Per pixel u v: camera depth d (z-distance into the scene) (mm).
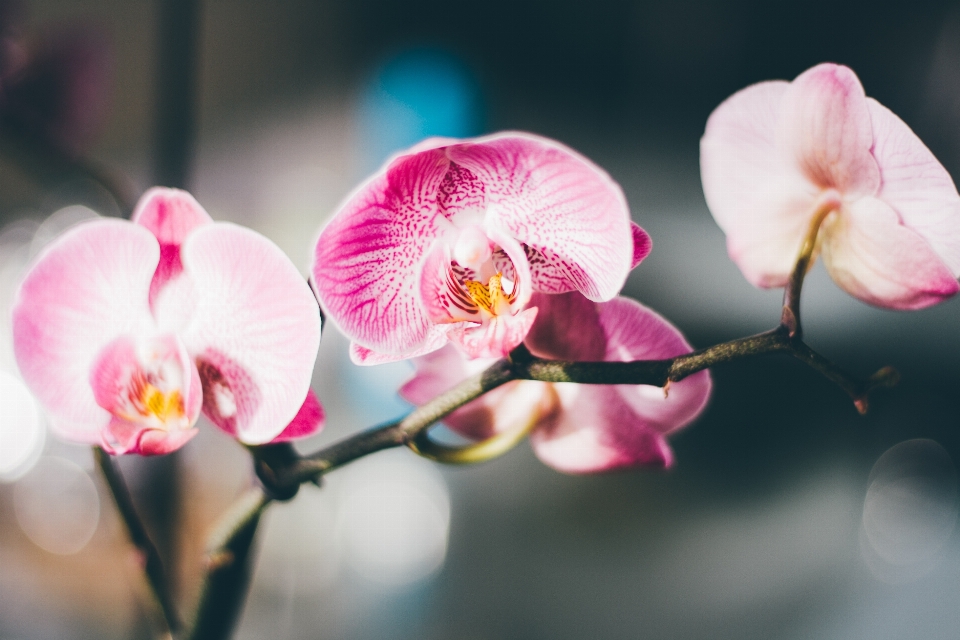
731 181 392
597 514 1603
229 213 2051
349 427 1480
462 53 2531
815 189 376
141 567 398
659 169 2629
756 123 385
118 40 1311
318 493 1360
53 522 1058
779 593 1399
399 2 2322
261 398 365
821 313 1910
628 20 2791
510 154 335
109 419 383
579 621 1327
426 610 1288
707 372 384
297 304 357
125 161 1304
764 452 1753
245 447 378
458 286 360
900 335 1849
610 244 337
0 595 933
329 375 1522
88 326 373
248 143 2127
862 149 356
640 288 1972
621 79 2824
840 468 1707
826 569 1457
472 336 348
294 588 1183
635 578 1435
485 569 1429
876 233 362
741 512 1616
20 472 1089
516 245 350
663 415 390
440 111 2477
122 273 367
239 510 391
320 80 2209
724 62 2777
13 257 958
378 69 2314
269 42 2139
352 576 1292
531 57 2738
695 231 2184
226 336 366
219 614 401
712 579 1437
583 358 373
